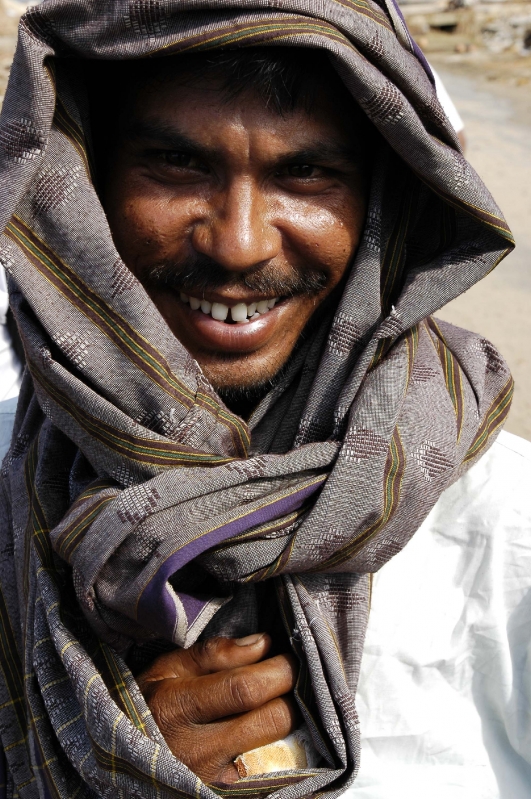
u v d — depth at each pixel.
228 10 1.02
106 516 1.12
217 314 1.19
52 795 1.20
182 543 1.10
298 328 1.23
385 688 1.28
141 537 1.11
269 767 1.13
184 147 1.09
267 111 1.07
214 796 1.04
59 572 1.25
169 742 1.14
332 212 1.15
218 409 1.19
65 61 1.12
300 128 1.08
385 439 1.15
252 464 1.14
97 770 1.12
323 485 1.15
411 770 1.27
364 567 1.19
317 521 1.14
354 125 1.12
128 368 1.16
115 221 1.17
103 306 1.15
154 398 1.16
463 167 1.11
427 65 1.20
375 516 1.15
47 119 1.08
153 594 1.09
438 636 1.29
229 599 1.20
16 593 1.40
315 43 1.01
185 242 1.13
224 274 1.14
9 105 1.09
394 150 1.14
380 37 1.06
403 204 1.21
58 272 1.15
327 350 1.21
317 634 1.17
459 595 1.30
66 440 1.33
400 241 1.21
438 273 1.18
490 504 1.31
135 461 1.15
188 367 1.17
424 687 1.29
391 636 1.29
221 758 1.12
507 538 1.30
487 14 13.52
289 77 1.05
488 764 1.29
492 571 1.29
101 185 1.21
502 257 1.19
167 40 1.03
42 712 1.22
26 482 1.37
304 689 1.14
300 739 1.15
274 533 1.14
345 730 1.13
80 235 1.13
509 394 1.35
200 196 1.12
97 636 1.20
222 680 1.15
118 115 1.13
